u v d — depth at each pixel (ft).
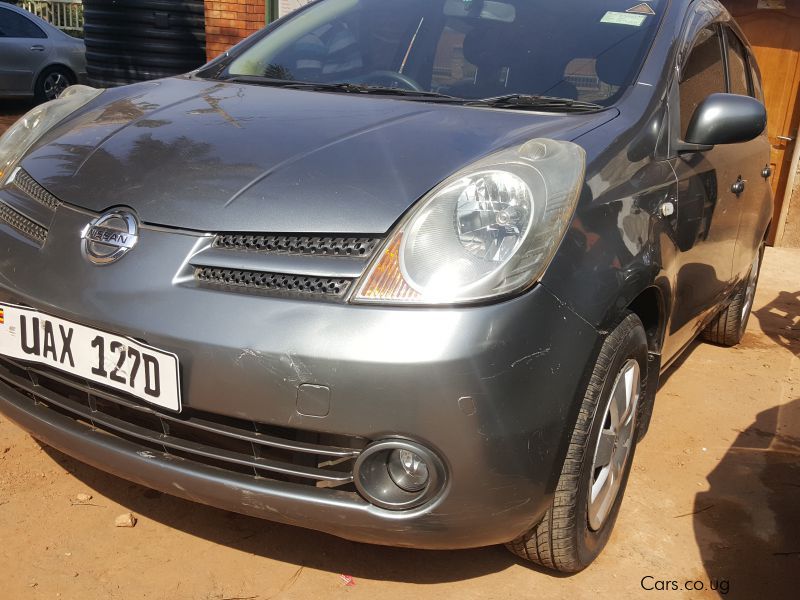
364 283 6.09
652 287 7.82
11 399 7.47
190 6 24.66
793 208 24.18
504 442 6.07
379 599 7.38
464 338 5.88
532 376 6.13
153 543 7.87
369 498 6.27
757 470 10.50
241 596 7.27
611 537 8.67
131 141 7.72
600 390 6.93
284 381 6.01
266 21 26.20
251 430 6.36
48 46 37.96
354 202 6.47
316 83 9.72
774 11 23.30
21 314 6.99
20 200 7.62
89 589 7.19
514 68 9.29
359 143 7.25
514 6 10.08
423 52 9.78
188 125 7.91
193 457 6.67
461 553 8.09
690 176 8.94
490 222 6.16
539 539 7.32
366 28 10.38
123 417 6.89
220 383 6.15
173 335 6.22
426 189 6.53
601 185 7.11
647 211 7.68
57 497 8.42
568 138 7.41
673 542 8.72
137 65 24.86
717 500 9.65
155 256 6.52
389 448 6.03
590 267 6.61
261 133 7.57
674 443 11.03
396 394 5.88
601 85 8.93
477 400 5.91
